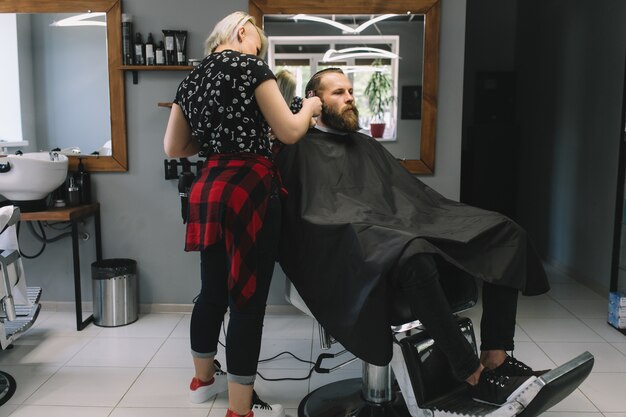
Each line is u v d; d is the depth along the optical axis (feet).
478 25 17.43
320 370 6.85
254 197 5.75
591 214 12.66
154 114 10.18
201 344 6.77
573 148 13.70
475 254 5.83
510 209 15.87
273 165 6.08
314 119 6.97
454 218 6.37
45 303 10.71
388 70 9.91
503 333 6.14
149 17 9.98
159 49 9.84
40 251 10.39
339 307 5.48
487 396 5.54
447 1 9.80
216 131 5.83
